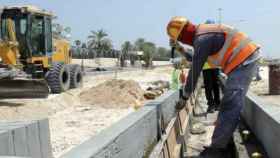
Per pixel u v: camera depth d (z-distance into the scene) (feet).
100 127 33.94
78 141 28.37
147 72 143.43
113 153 14.24
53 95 52.70
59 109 45.29
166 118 26.71
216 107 32.89
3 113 39.06
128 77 114.42
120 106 47.03
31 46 57.47
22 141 15.97
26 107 42.57
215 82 32.40
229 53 18.56
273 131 17.29
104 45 217.15
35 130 17.19
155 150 19.61
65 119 38.40
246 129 24.54
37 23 58.70
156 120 22.91
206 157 22.66
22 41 56.70
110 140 13.92
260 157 18.48
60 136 30.01
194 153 24.17
